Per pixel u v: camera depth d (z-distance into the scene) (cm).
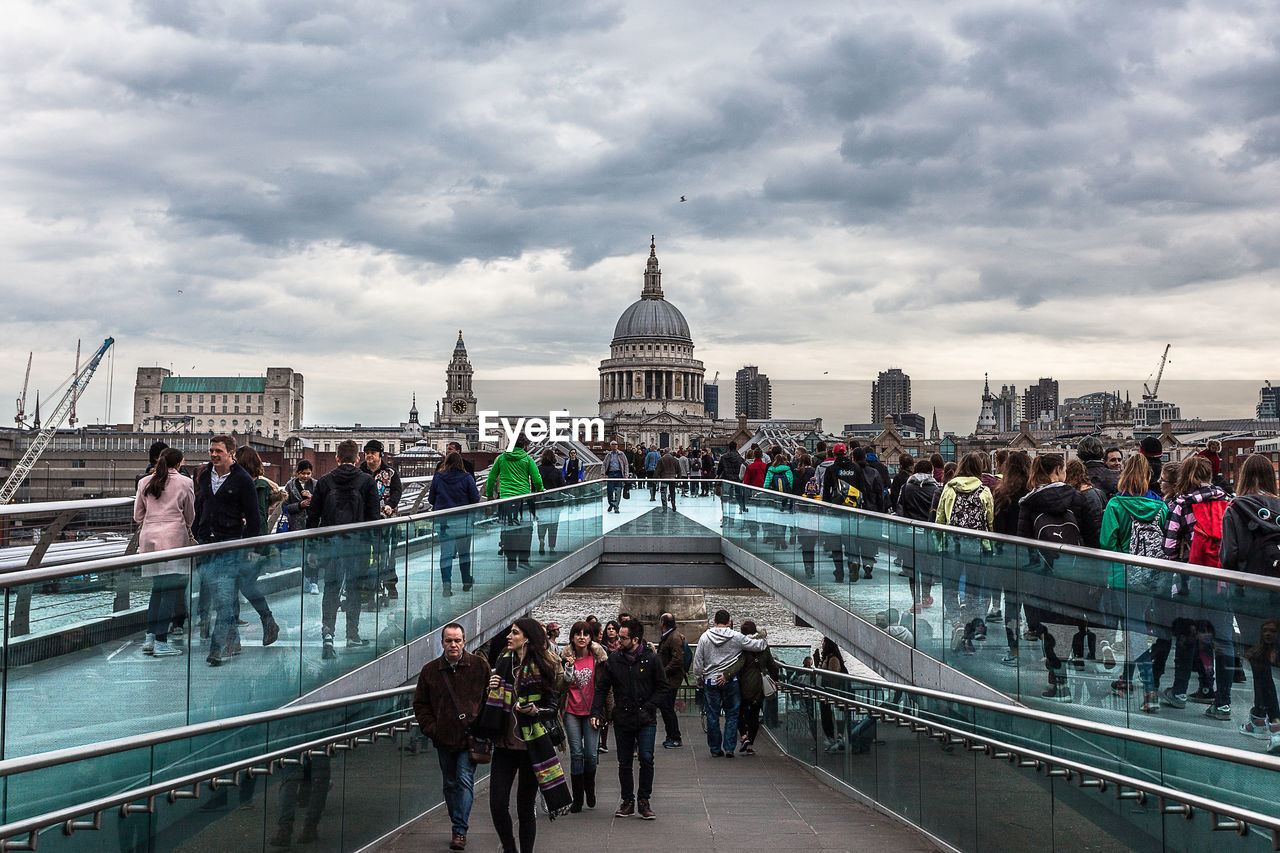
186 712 913
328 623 1176
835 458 2020
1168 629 839
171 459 1123
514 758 1029
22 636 729
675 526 3025
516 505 1914
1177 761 734
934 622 1334
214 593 959
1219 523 990
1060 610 1008
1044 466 1151
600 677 1334
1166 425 9788
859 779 1459
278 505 1541
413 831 1237
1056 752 884
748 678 2014
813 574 1927
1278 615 720
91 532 2108
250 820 877
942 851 1117
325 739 1011
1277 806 650
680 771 1834
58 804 678
